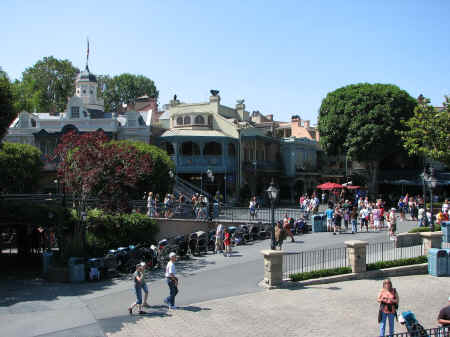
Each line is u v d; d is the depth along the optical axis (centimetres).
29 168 3694
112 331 1091
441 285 1591
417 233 2169
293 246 2173
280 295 1411
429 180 1997
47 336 1064
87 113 4325
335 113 4412
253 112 6094
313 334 1070
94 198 2416
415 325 873
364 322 1163
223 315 1210
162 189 3238
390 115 4091
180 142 4353
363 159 4312
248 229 2503
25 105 5794
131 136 4259
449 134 2806
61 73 6681
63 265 1898
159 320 1172
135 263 1930
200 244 2231
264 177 4831
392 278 1692
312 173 5259
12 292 1614
